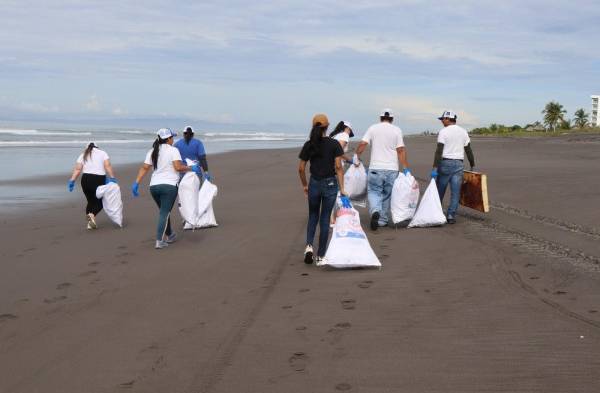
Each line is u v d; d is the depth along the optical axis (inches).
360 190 346.6
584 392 125.3
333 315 182.1
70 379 141.9
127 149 1232.2
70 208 426.3
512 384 130.4
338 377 138.0
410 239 286.7
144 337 168.6
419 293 200.1
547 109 3614.7
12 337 170.4
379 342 158.4
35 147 1186.0
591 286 197.0
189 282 226.5
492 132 3277.6
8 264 259.1
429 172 650.2
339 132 350.0
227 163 857.5
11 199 469.1
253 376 140.5
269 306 193.8
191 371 144.6
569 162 746.2
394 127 319.3
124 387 136.9
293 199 459.2
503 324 166.2
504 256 241.1
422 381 134.1
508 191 450.6
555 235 279.6
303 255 268.1
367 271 232.8
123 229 342.3
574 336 155.0
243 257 266.5
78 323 181.5
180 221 370.0
